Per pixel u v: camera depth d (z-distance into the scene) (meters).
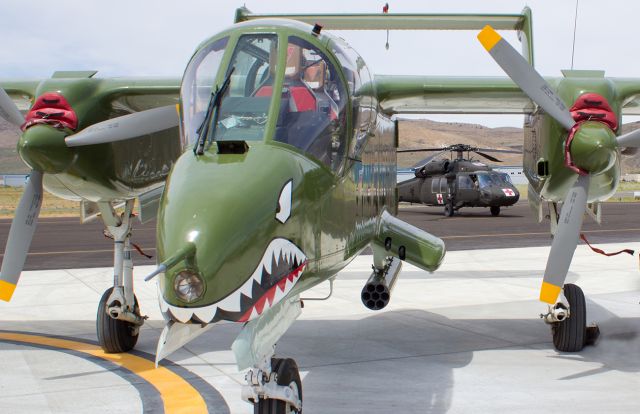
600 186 6.24
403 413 5.37
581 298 7.24
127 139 6.46
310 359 7.14
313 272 4.52
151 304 10.56
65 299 10.96
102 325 7.31
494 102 7.26
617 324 8.75
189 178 4.10
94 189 6.81
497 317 9.30
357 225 5.54
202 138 4.42
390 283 7.26
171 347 3.86
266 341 4.07
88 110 6.60
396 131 7.95
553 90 6.16
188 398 5.85
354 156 5.28
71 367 6.88
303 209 4.31
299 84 4.79
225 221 3.80
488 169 31.12
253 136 4.46
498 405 5.55
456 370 6.66
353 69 5.41
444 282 12.41
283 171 4.22
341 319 9.26
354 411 5.42
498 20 7.41
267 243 3.93
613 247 18.00
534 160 7.08
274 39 4.88
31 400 5.80
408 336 8.21
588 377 6.38
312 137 4.68
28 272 13.95
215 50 4.95
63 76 6.93
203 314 3.70
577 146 5.79
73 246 19.47
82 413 5.46
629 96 6.45
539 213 7.14
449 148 32.62
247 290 3.79
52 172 6.40
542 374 6.49
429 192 32.84
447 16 7.27
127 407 5.61
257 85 4.77
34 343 7.95
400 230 7.14
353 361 7.05
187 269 3.68
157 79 6.89
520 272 13.64
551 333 7.93
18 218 6.34
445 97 6.96
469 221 28.64
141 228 26.98
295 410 4.41
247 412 5.48
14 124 6.47
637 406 5.52
